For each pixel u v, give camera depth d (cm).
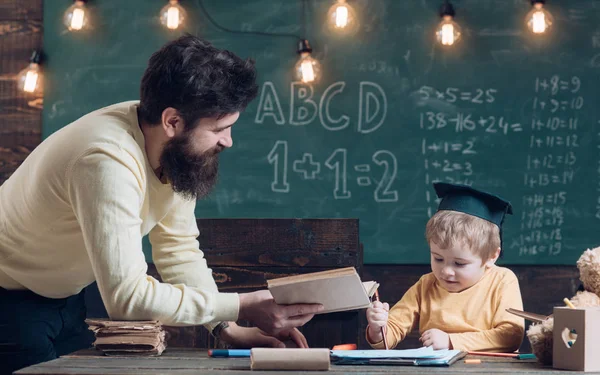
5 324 161
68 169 141
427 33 351
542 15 338
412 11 351
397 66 351
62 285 165
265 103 354
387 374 123
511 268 345
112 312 140
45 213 148
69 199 143
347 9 345
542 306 342
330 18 346
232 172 355
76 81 361
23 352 161
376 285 164
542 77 347
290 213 353
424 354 136
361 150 351
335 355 136
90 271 164
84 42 361
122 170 140
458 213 181
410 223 349
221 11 358
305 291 142
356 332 181
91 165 139
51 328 167
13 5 362
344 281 139
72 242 154
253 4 357
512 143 346
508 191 346
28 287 163
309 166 353
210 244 190
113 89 360
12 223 157
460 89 349
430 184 348
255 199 354
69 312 173
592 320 129
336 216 351
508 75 347
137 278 139
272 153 354
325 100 352
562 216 344
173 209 170
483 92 348
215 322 155
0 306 162
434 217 184
